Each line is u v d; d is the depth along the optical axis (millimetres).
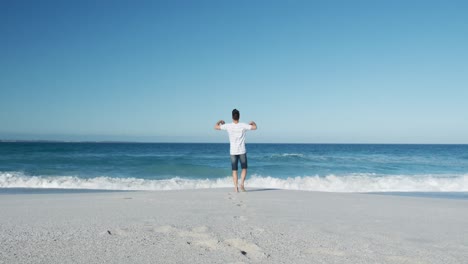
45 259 2545
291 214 4859
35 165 23219
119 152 48750
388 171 23703
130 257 2613
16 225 3846
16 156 32219
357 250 2918
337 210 5398
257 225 3936
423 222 4426
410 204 6594
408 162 31859
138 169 21797
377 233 3641
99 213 4746
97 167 22672
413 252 2879
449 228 4031
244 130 7910
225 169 22297
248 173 20875
